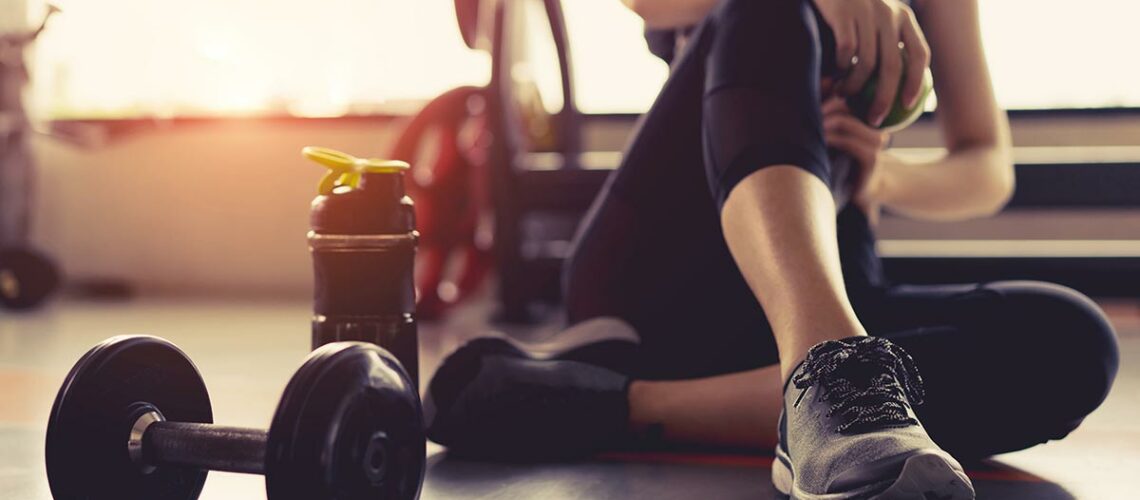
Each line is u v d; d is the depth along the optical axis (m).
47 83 4.53
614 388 1.11
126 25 4.52
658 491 0.96
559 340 1.19
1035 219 3.96
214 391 1.64
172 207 4.45
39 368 1.94
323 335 0.88
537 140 3.41
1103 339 1.00
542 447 1.10
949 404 0.99
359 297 0.88
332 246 0.87
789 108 0.91
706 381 1.10
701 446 1.12
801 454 0.80
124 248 4.50
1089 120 3.98
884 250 3.92
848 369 0.79
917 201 1.25
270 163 4.36
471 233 3.26
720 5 1.10
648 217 1.18
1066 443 1.24
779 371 1.07
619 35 4.30
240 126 4.37
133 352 0.79
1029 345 0.98
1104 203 3.12
